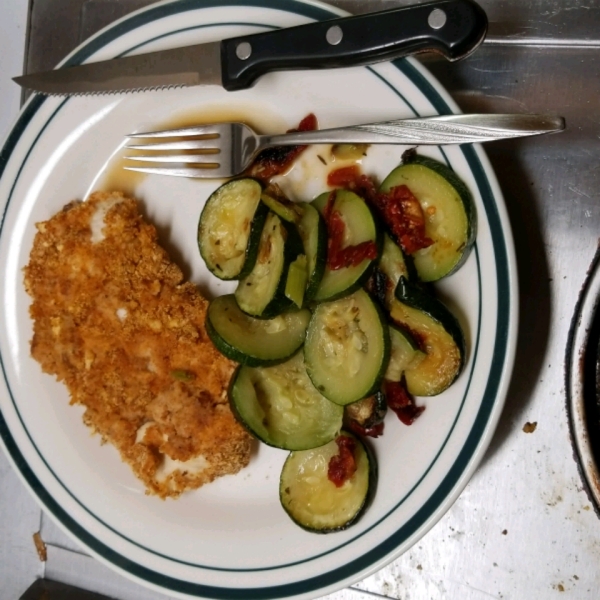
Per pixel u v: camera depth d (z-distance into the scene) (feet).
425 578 1.15
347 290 1.01
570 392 0.92
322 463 1.08
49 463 1.21
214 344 1.07
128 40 1.16
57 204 1.23
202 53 1.09
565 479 1.10
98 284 1.16
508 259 1.00
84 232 1.17
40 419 1.22
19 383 1.22
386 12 0.99
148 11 1.15
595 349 0.96
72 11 1.34
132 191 1.21
